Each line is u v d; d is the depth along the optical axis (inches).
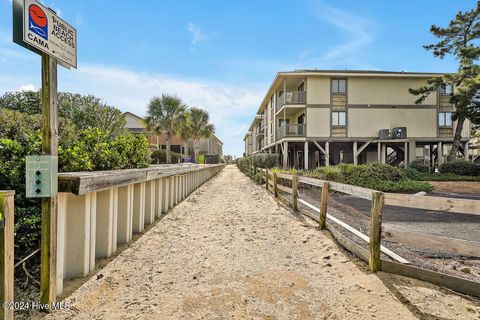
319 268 130.3
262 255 148.9
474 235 186.7
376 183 426.3
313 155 946.7
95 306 94.6
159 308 94.0
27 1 79.4
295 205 265.1
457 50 665.0
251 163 750.5
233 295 103.7
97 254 141.6
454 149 717.3
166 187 266.5
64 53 97.1
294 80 817.5
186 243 169.6
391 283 104.7
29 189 87.5
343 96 775.7
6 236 73.5
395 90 783.7
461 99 627.5
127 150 205.9
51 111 90.0
